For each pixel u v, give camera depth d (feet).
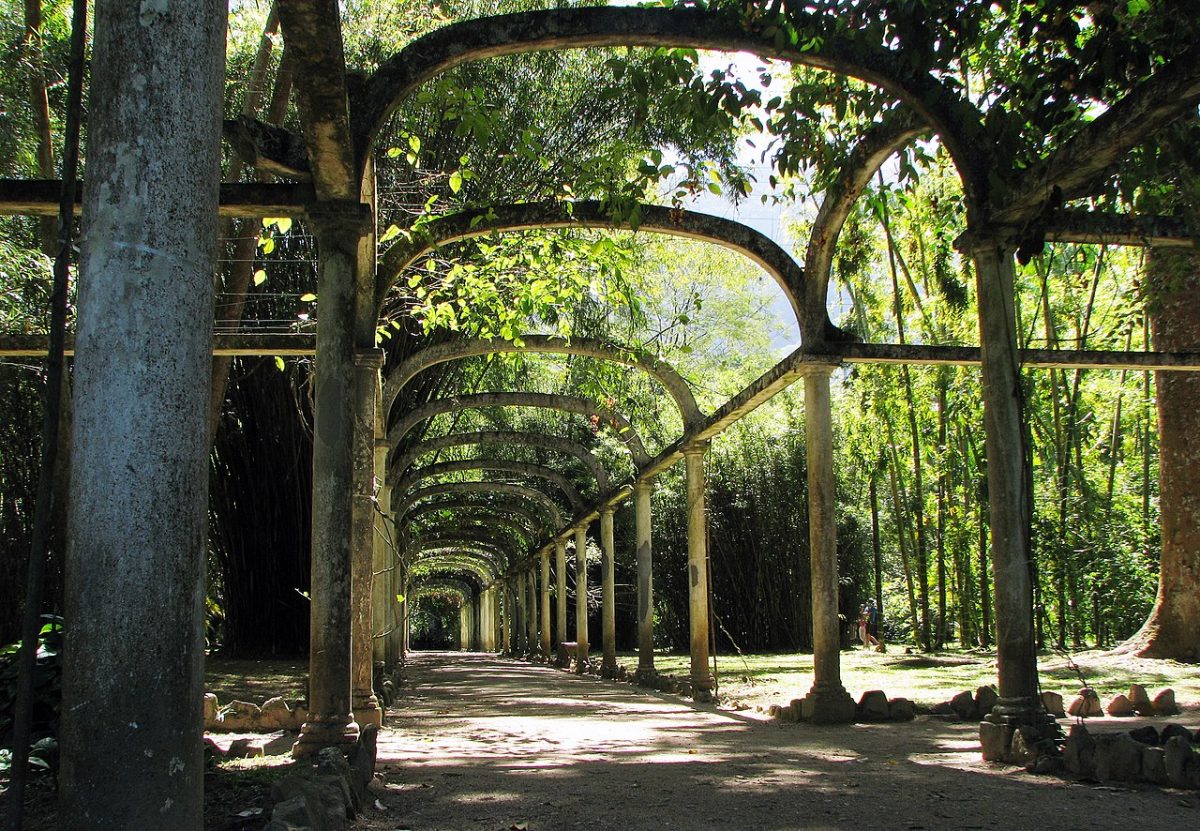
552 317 30.73
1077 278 47.11
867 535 74.38
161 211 7.43
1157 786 14.33
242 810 12.07
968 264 25.84
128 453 7.16
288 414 44.52
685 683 38.17
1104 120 14.78
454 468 54.54
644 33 16.83
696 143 30.14
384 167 31.83
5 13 30.71
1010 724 16.88
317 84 14.10
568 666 69.46
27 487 34.91
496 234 25.08
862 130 21.06
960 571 54.03
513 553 91.35
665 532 74.33
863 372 52.21
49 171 29.45
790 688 35.14
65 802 6.97
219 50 7.90
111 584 7.05
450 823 12.20
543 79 34.37
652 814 12.64
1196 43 13.15
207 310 7.69
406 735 23.25
